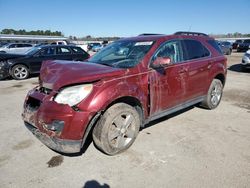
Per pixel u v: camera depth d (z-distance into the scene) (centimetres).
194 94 449
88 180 272
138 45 383
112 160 312
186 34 455
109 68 323
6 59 927
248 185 262
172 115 483
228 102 587
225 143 359
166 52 386
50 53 1014
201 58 459
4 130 409
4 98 633
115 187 260
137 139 370
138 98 325
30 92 335
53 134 277
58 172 287
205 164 301
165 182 267
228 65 1422
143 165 300
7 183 266
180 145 352
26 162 308
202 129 413
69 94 278
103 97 284
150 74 344
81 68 319
